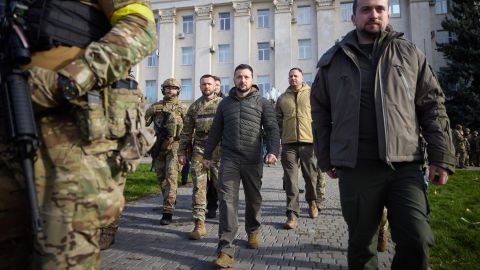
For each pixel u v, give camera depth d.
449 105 28.84
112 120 1.72
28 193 1.45
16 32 1.52
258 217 4.60
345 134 2.77
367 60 2.86
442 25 29.98
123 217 6.58
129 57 1.62
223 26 38.69
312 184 6.29
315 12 36.56
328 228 5.73
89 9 1.80
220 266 3.91
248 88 4.39
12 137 1.43
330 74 3.00
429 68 2.82
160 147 6.18
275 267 3.99
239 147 4.21
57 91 1.50
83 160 1.66
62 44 1.69
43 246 1.55
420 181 2.59
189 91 38.88
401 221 2.46
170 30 39.31
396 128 2.62
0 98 1.54
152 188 9.88
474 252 4.46
